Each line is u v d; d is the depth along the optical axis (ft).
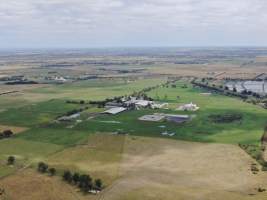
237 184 437.58
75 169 485.97
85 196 406.82
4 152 557.33
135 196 406.00
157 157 535.60
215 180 450.30
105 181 446.19
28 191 418.31
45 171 477.77
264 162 505.66
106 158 530.68
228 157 533.55
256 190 419.95
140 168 491.31
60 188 426.92
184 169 488.02
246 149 567.59
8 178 454.40
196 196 405.39
